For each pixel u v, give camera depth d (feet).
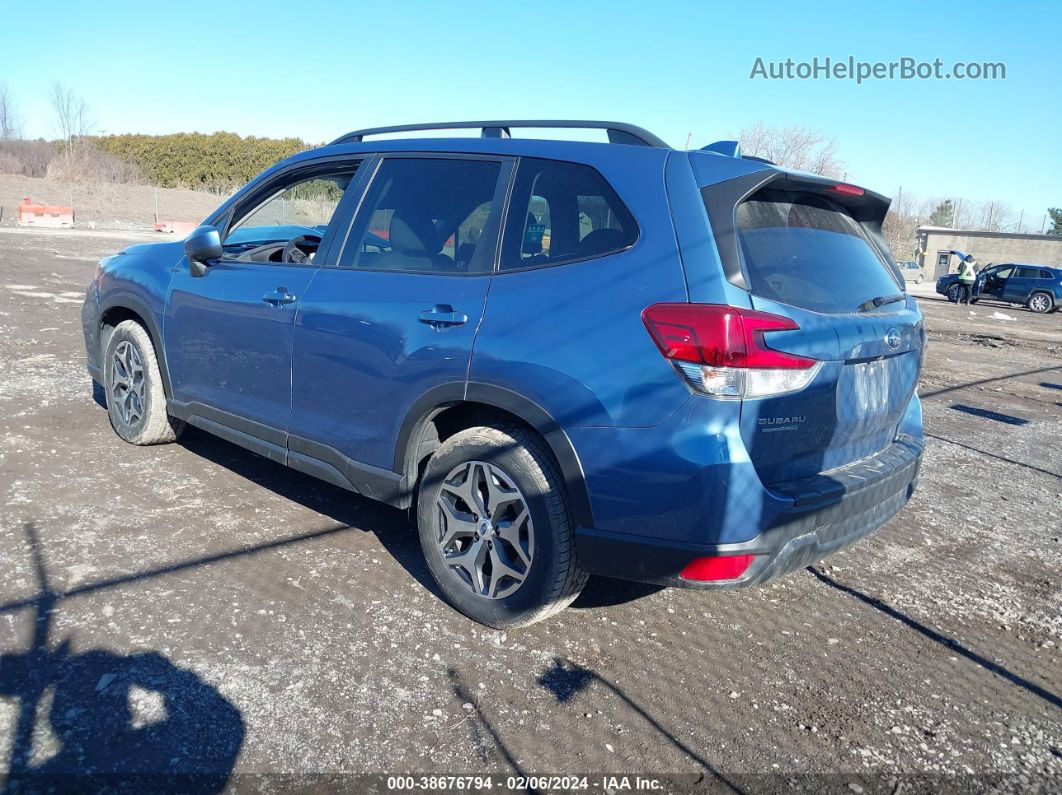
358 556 12.34
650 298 8.98
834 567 13.57
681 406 8.65
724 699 9.47
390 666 9.53
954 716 9.51
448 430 11.34
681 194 9.37
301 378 12.17
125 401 16.38
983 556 14.56
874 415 10.48
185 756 7.78
